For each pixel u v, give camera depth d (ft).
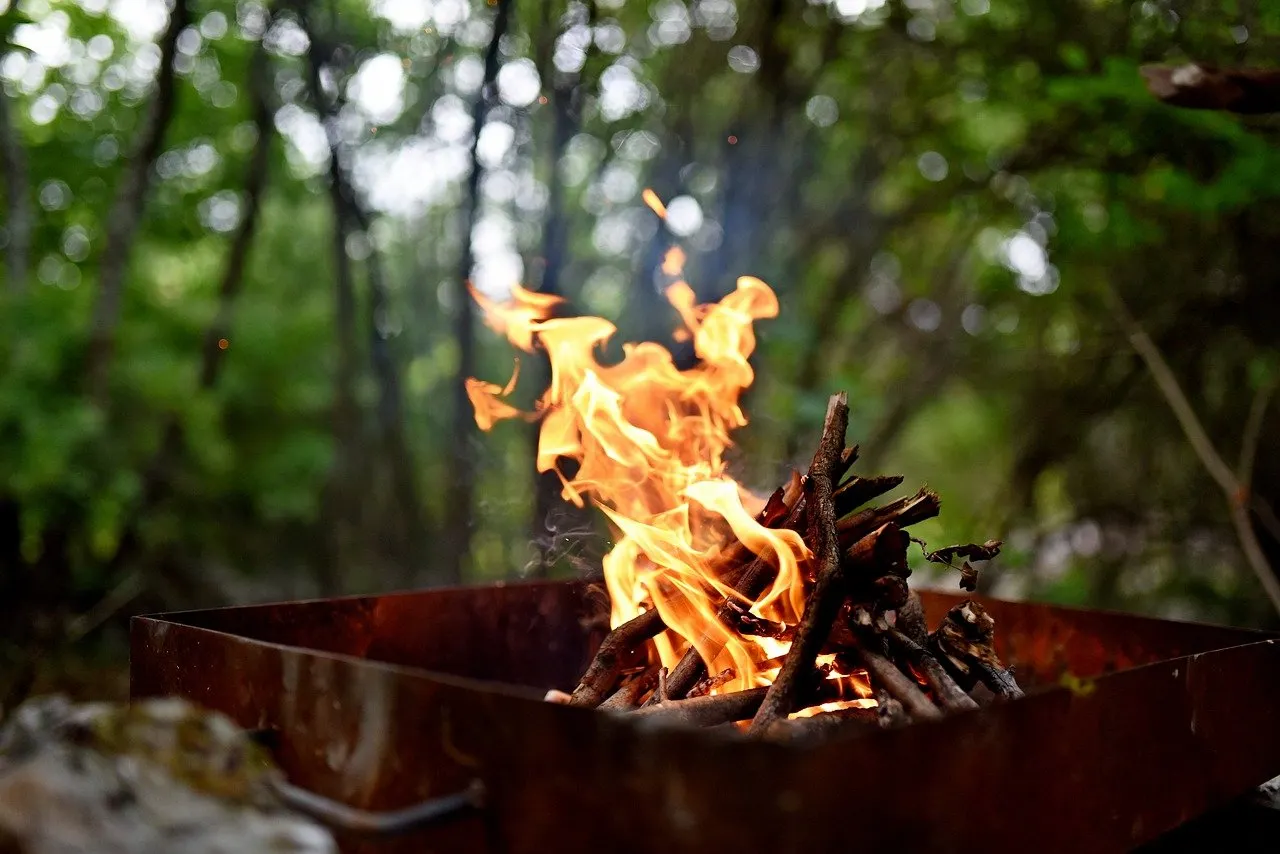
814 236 13.42
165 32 13.15
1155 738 4.49
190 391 16.30
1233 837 5.31
